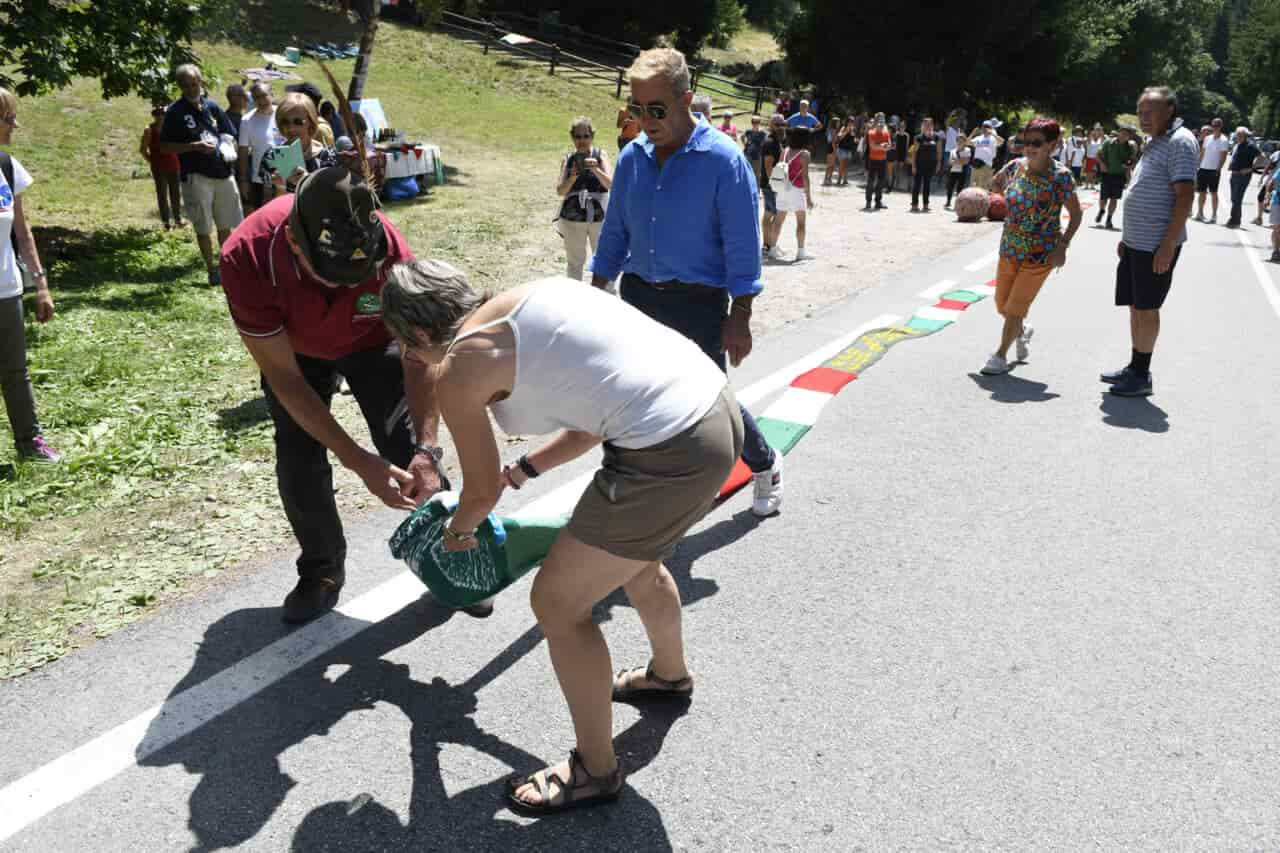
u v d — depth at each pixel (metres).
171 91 10.38
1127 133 15.91
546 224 12.31
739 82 39.84
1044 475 4.95
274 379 3.09
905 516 4.43
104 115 18.38
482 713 2.99
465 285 2.38
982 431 5.58
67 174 15.02
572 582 2.46
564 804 2.59
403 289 2.33
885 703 3.08
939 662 3.30
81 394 5.70
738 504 4.52
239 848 2.44
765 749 2.86
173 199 11.75
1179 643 3.45
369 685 3.10
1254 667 3.31
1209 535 4.31
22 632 3.33
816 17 33.19
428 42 30.33
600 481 2.44
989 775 2.76
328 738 2.85
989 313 8.70
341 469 4.75
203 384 5.96
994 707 3.07
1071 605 3.69
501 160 19.39
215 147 8.31
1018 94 33.75
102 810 2.54
